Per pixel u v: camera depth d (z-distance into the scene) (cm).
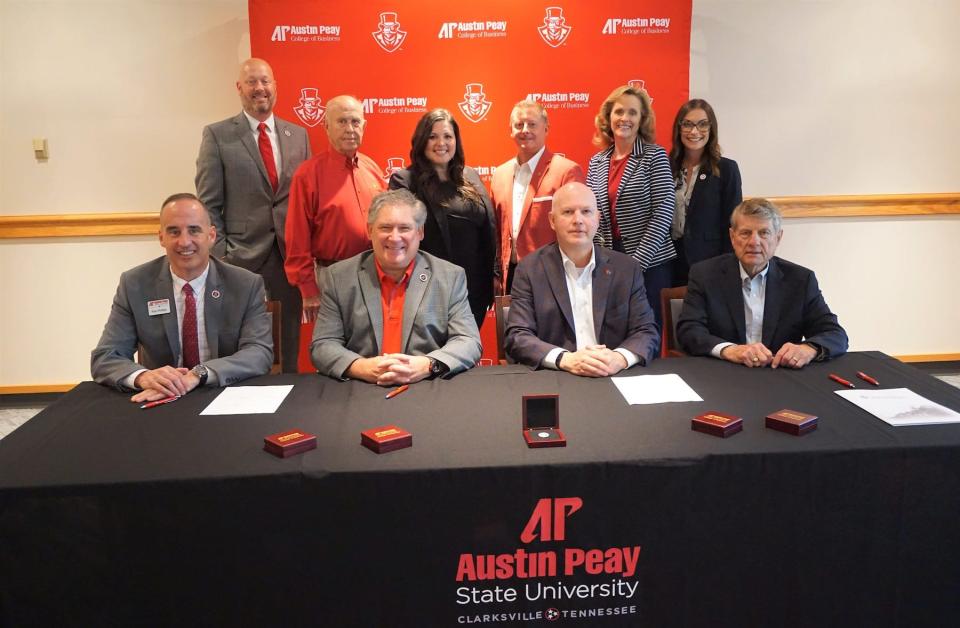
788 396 188
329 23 344
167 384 192
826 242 405
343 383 205
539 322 238
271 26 342
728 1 375
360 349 225
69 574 146
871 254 407
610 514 151
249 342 221
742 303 242
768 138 391
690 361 224
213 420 175
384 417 176
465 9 349
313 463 149
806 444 154
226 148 312
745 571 156
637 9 351
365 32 346
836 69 385
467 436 163
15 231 371
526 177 314
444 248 292
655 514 152
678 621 158
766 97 386
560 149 364
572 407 181
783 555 156
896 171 398
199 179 314
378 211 216
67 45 358
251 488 145
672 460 150
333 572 151
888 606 160
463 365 212
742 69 383
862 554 157
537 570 153
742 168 393
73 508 142
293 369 327
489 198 310
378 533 149
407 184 294
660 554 154
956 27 384
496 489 148
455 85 355
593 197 231
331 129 303
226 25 363
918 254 409
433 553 151
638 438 160
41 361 388
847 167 396
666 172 307
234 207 316
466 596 154
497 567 153
